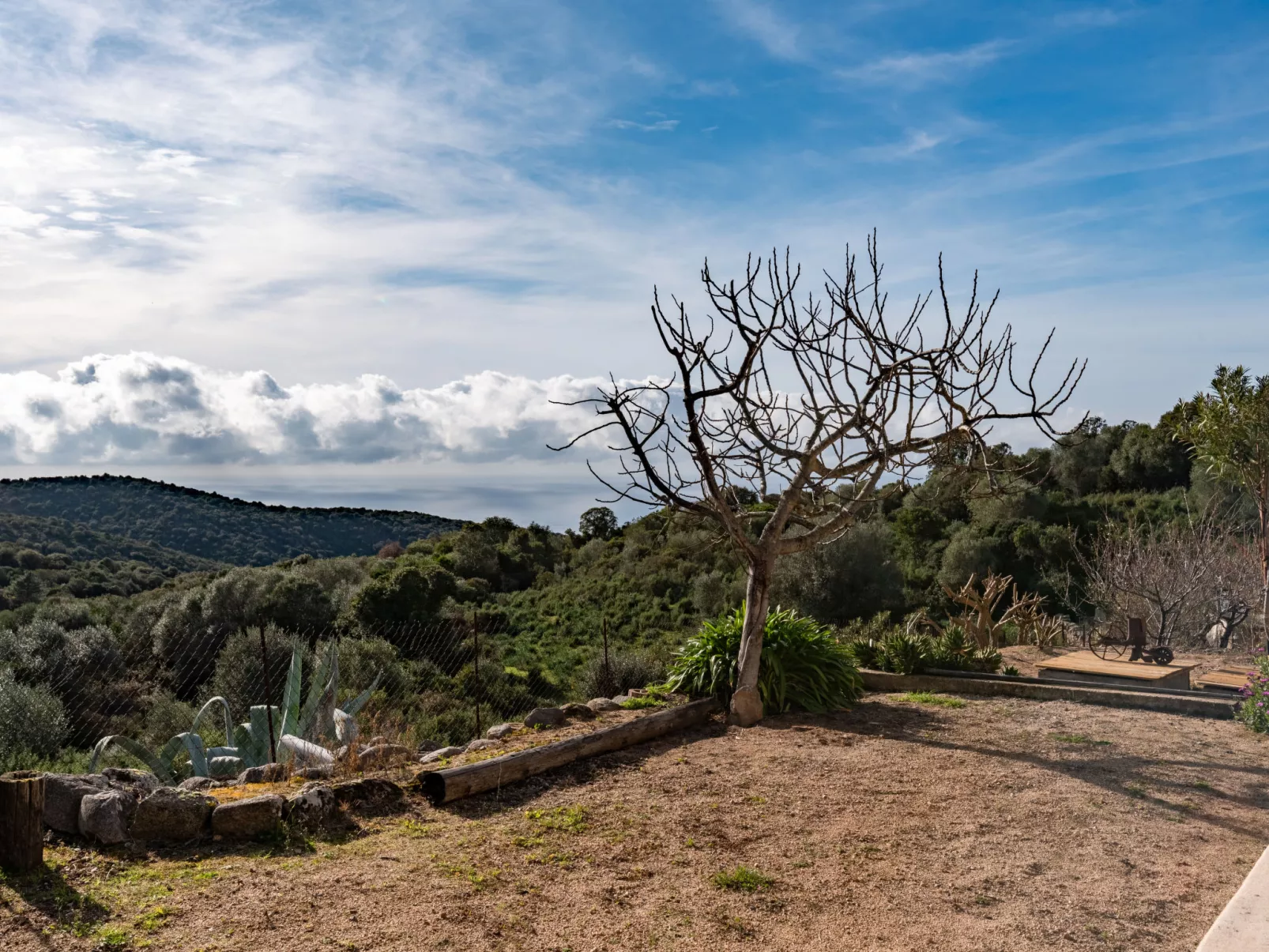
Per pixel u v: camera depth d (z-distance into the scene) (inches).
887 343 311.6
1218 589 557.9
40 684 597.9
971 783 225.0
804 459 314.0
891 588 1163.3
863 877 162.6
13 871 148.9
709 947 133.4
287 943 129.3
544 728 284.0
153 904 141.6
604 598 1334.9
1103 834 186.1
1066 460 1521.9
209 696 680.4
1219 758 248.8
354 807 197.2
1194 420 427.8
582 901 150.0
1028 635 621.6
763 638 330.6
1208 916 144.7
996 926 141.5
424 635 910.4
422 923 138.7
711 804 208.2
